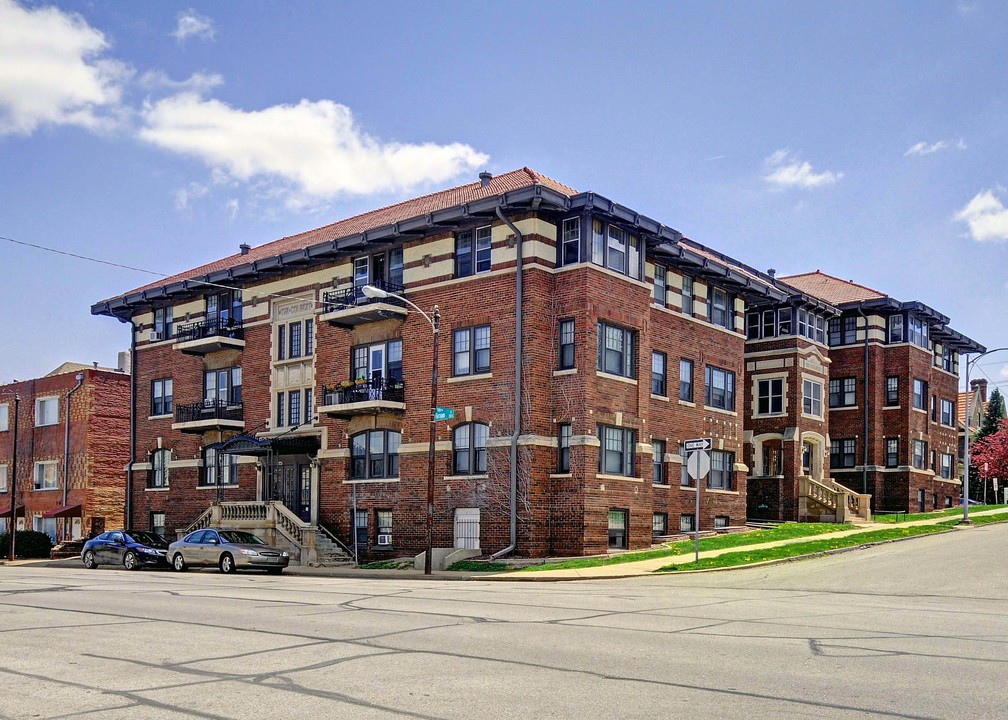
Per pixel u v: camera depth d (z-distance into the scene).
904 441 51.44
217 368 43.75
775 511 46.00
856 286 55.41
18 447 58.66
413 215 37.50
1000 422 68.19
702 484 39.44
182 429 43.78
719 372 41.06
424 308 35.41
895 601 19.14
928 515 48.12
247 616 15.93
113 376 55.78
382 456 36.59
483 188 37.06
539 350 32.31
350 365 37.84
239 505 39.12
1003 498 73.19
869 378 51.78
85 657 11.65
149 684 9.94
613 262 33.75
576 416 31.88
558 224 33.25
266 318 41.62
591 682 9.97
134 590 22.17
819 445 48.06
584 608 17.25
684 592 21.22
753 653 11.83
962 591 21.28
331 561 35.69
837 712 8.63
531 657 11.51
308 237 44.53
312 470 38.56
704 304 40.25
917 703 9.00
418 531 34.66
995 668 10.81
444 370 34.50
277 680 10.11
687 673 10.47
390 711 8.69
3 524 58.94
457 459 34.06
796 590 21.72
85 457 54.31
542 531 31.88
